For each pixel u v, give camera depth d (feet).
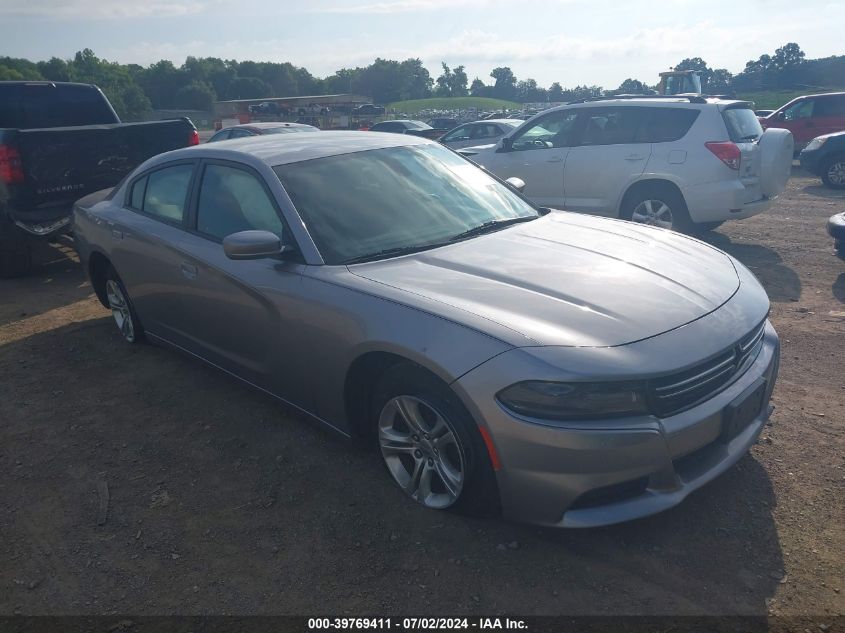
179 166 14.29
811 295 19.76
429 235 11.91
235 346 12.66
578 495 8.32
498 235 12.11
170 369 15.64
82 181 22.98
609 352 8.36
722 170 24.23
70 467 11.84
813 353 15.35
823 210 34.58
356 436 10.98
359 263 10.93
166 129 25.40
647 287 9.89
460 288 9.82
